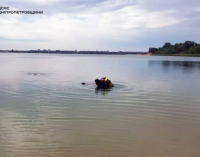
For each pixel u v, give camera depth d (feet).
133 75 109.70
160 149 28.27
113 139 30.71
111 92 61.93
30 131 32.76
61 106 46.34
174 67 170.30
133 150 27.86
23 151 27.14
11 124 35.45
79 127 34.63
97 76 102.27
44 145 28.66
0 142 29.25
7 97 54.13
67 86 71.41
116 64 210.59
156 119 39.04
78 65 187.11
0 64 181.78
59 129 33.68
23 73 110.93
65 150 27.53
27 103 48.47
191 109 45.47
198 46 533.14
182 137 31.76
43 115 40.14
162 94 60.13
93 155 26.55
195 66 181.16
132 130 33.86
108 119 38.50
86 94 58.75
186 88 70.49
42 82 79.87
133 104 48.91
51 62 233.96
